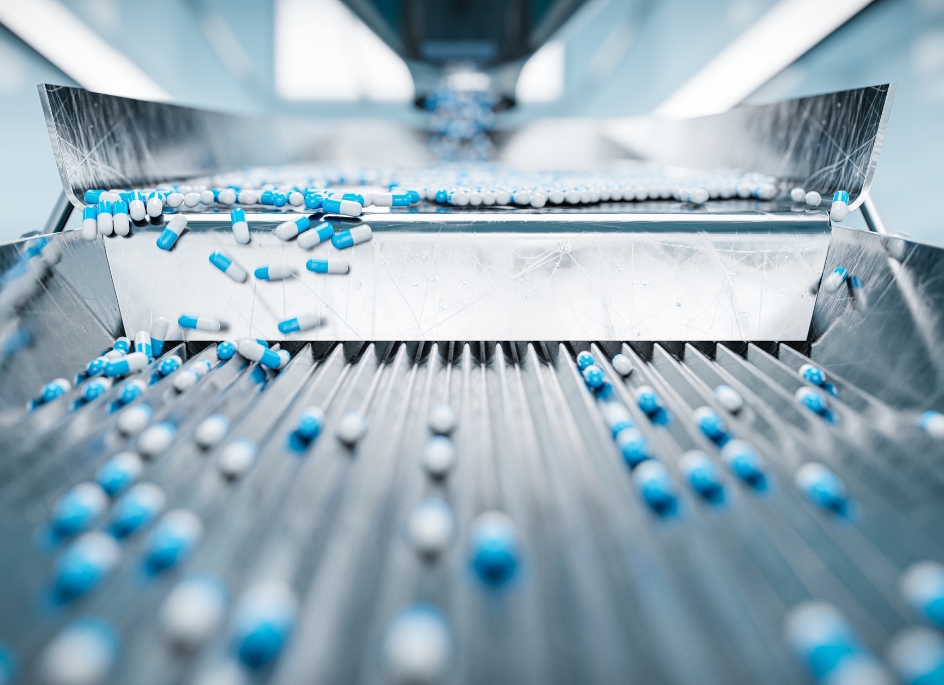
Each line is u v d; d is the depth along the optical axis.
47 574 0.19
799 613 0.17
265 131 0.83
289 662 0.16
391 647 0.16
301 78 1.44
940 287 0.30
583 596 0.19
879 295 0.33
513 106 0.89
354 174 0.71
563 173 0.76
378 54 1.42
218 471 0.24
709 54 1.19
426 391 0.31
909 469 0.25
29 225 0.80
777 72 1.12
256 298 0.36
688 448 0.26
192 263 0.35
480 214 0.36
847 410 0.29
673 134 0.83
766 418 0.28
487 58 0.73
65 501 0.22
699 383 0.32
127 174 0.46
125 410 0.28
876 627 0.18
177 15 1.21
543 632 0.17
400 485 0.24
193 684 0.15
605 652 0.17
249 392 0.30
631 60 1.32
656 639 0.17
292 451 0.26
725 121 0.66
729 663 0.16
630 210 0.39
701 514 0.23
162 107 0.53
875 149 0.40
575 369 0.33
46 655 0.16
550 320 0.36
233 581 0.19
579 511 0.23
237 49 1.38
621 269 0.36
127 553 0.20
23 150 0.83
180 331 0.36
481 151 0.99
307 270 0.35
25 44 0.90
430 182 0.59
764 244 0.36
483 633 0.17
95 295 0.34
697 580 0.20
